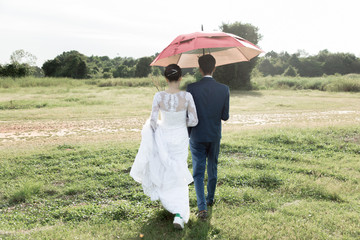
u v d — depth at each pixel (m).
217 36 3.37
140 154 3.23
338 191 4.23
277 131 8.27
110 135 8.91
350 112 13.62
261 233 3.05
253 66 29.42
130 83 35.16
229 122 11.36
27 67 46.66
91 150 6.72
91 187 4.57
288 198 4.07
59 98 19.38
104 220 3.47
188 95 3.24
